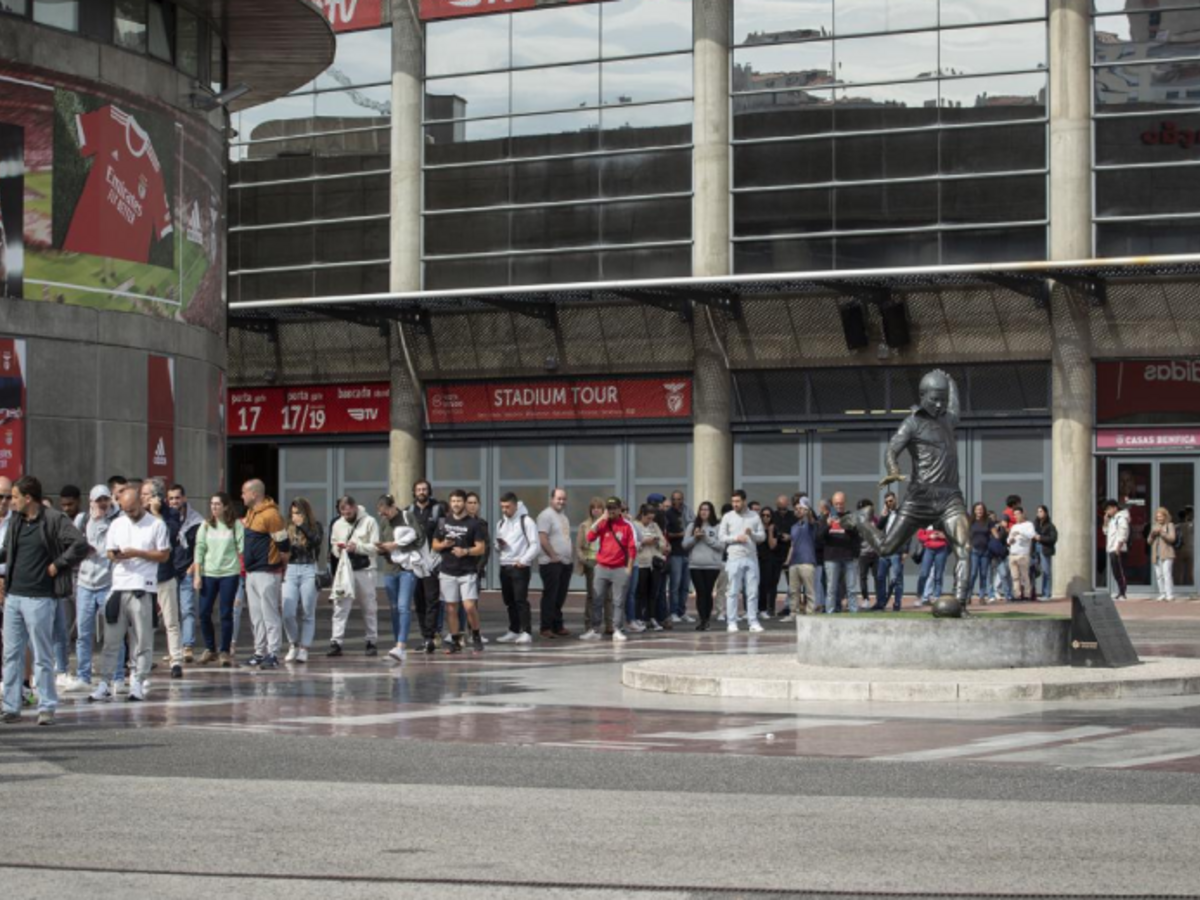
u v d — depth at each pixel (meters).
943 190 38.03
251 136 44.28
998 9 37.72
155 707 16.27
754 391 40.31
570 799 10.27
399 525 22.91
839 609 30.39
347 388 44.22
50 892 7.67
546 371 41.97
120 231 27.56
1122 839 8.88
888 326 38.75
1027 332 38.06
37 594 14.87
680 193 40.03
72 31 26.81
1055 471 37.75
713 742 13.32
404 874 8.02
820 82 38.97
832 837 8.95
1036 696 16.62
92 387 27.02
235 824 9.38
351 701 16.75
